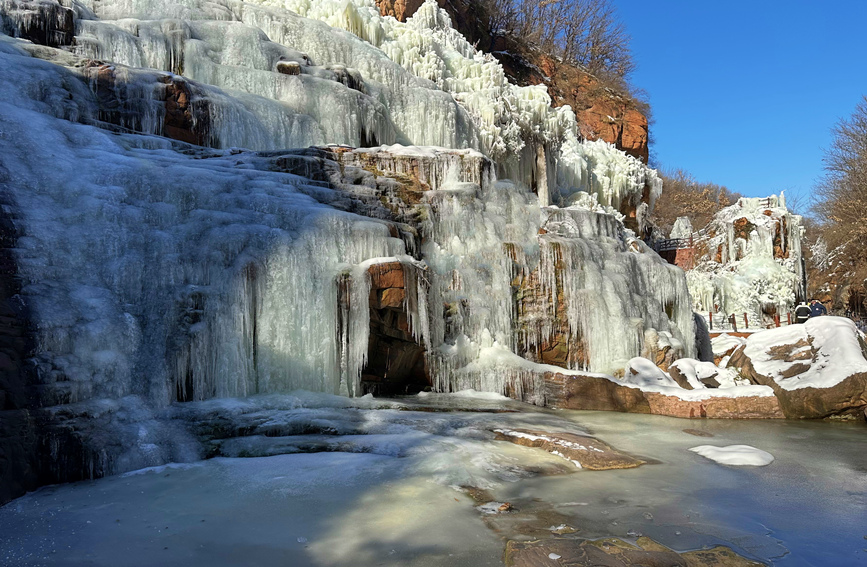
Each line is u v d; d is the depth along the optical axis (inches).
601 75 1910.7
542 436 273.1
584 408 402.9
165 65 568.7
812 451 285.9
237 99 536.7
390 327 361.7
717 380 432.8
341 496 196.9
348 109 602.5
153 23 577.0
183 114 490.0
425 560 151.4
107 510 186.2
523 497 201.8
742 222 1263.5
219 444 251.0
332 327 339.0
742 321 1158.3
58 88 428.5
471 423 298.2
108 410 247.6
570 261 474.0
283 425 267.3
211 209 366.3
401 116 697.6
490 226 478.0
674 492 212.7
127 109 465.7
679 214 2463.1
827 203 1779.0
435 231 456.8
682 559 152.3
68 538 164.6
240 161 439.8
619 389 400.5
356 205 416.5
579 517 183.6
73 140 376.2
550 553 153.6
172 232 339.6
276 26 675.4
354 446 249.1
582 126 1573.6
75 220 312.3
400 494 198.8
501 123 781.3
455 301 428.1
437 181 503.8
